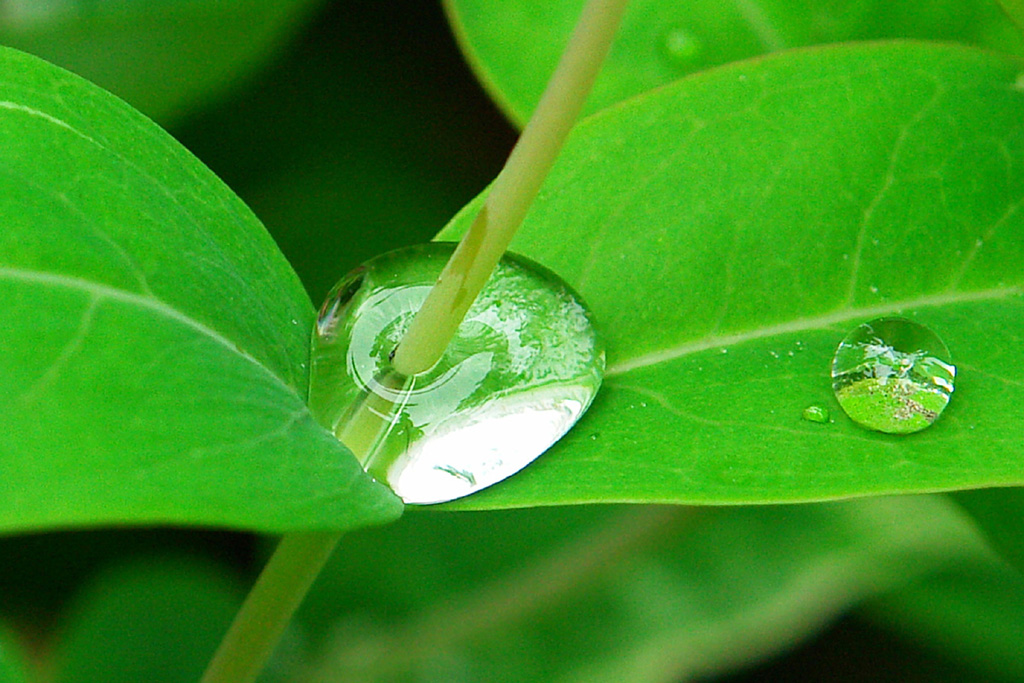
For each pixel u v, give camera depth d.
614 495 0.10
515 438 0.10
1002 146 0.11
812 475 0.10
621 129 0.10
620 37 0.12
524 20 0.12
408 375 0.10
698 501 0.10
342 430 0.10
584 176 0.10
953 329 0.10
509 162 0.09
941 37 0.12
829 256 0.10
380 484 0.09
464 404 0.10
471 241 0.10
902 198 0.11
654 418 0.10
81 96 0.10
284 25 0.13
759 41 0.12
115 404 0.09
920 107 0.11
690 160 0.10
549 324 0.10
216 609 0.13
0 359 0.09
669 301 0.10
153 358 0.09
